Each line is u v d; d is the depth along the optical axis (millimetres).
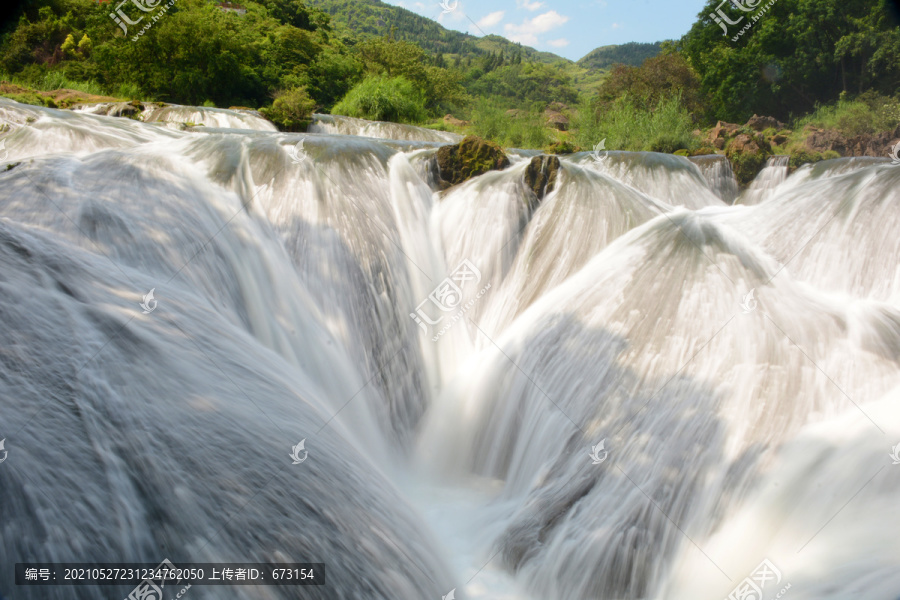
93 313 4770
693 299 7172
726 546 5047
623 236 8898
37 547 2918
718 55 25922
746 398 5863
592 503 5773
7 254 5004
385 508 4895
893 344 6020
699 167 13352
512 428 7309
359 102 31500
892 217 7496
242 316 6871
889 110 18156
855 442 5129
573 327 7586
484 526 6215
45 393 3742
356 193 9211
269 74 38344
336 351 7461
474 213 9727
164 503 3441
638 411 6273
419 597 4328
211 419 4258
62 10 23875
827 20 22656
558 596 5375
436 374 8289
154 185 7664
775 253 8352
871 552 4379
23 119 10641
